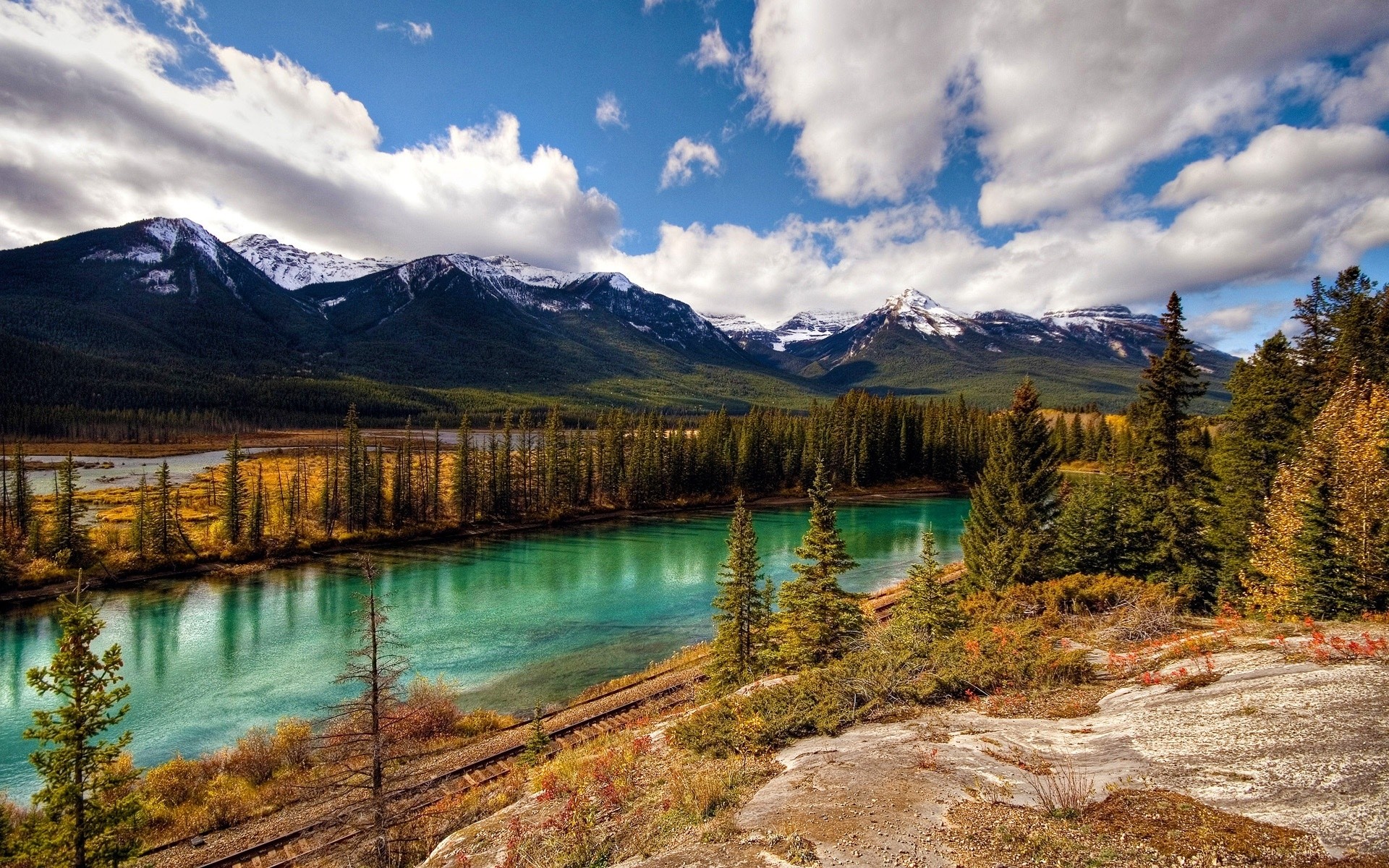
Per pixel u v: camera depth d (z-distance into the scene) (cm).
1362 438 2414
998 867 780
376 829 1992
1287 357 3344
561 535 8900
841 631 2756
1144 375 3491
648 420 11794
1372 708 1068
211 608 5422
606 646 4519
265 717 3450
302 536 7662
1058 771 1077
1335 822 756
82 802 1748
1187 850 759
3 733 3347
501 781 2367
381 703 2253
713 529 9394
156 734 3269
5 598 5438
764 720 1543
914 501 12106
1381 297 3275
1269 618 2116
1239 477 3294
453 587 6147
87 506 8175
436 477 9181
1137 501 3441
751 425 12862
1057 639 2233
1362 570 2200
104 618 5131
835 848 862
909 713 1537
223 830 2294
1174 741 1115
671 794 1241
